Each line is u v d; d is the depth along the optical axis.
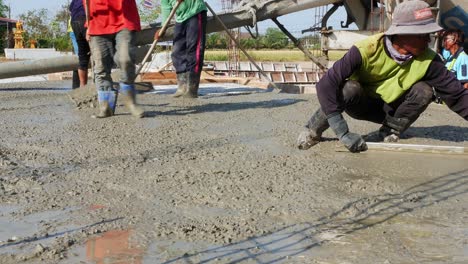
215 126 6.41
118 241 2.94
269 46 47.75
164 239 2.96
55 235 3.02
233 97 9.58
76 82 10.98
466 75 8.59
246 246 2.87
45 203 3.57
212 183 3.99
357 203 3.52
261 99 9.17
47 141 5.50
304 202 3.55
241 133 5.94
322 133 5.32
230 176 4.17
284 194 3.73
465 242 2.89
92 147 5.21
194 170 4.35
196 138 5.66
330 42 12.67
